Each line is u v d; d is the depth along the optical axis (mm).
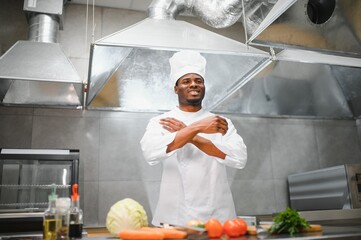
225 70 1999
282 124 2762
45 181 2016
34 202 1993
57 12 2141
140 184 2383
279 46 1528
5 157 1833
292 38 1503
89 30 2564
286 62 2062
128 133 2449
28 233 1654
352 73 2311
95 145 2375
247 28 1561
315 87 2396
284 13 1368
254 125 2701
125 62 1879
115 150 2398
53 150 1933
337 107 2664
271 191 2602
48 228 1097
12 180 1981
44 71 1801
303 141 2770
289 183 2604
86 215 2248
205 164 1623
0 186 1847
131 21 2664
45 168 2027
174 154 1643
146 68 1961
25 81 1874
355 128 2885
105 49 1609
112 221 1175
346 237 976
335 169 2186
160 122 1614
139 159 2424
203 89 1709
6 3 2477
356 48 1644
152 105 2391
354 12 1505
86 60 2506
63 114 2377
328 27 1506
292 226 1065
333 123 2875
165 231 1015
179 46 1636
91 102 2248
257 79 2205
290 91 2391
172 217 1545
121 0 2572
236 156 1583
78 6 2594
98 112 2436
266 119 2740
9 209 1880
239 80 2078
